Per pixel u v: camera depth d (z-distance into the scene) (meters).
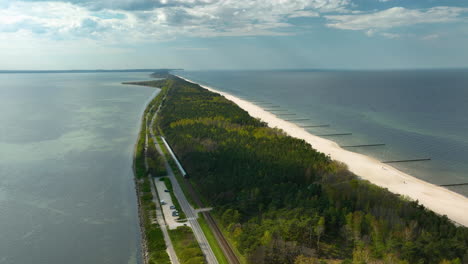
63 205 161.88
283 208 138.25
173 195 165.50
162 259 112.50
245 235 117.44
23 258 121.69
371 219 121.31
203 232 130.12
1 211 155.25
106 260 120.75
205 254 115.19
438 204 160.12
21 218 149.12
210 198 158.50
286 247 109.50
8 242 131.12
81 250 126.50
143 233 133.88
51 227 142.00
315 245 116.38
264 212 139.62
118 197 171.00
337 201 138.25
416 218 126.75
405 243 107.88
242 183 164.12
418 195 170.12
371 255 106.38
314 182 167.62
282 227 119.44
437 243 105.56
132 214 153.12
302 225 118.94
